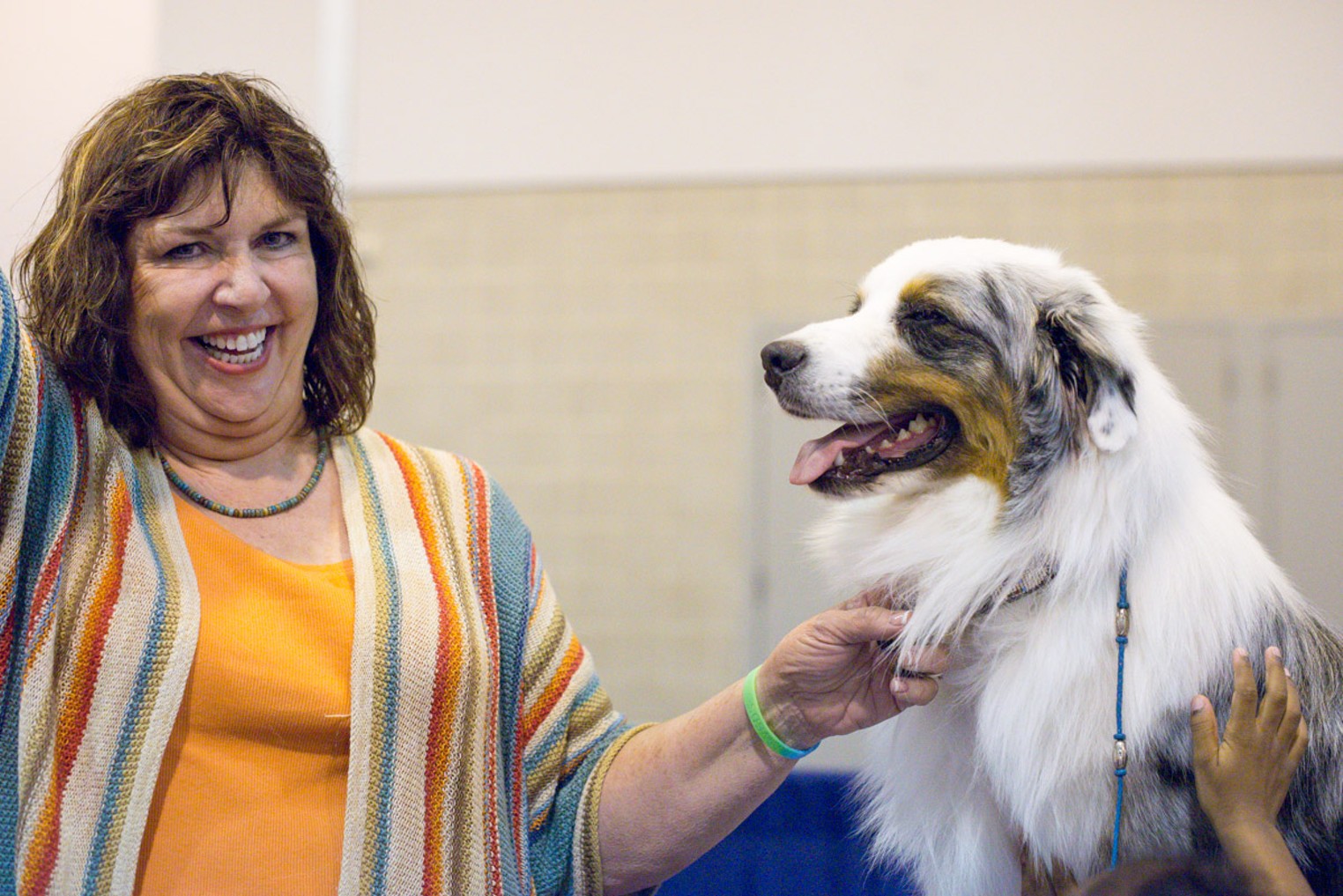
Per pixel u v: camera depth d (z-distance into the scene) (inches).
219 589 51.4
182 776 48.9
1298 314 182.7
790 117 197.5
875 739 70.8
